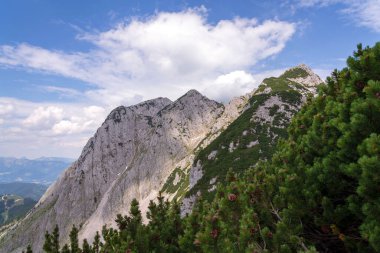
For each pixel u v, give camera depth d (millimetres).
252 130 90125
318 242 11117
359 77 10852
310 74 174625
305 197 10531
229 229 10523
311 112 14984
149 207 16391
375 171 7914
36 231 196500
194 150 184750
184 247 13133
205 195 67875
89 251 16375
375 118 9023
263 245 10086
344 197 10898
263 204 11078
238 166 72625
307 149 12453
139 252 12805
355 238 9727
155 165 198375
